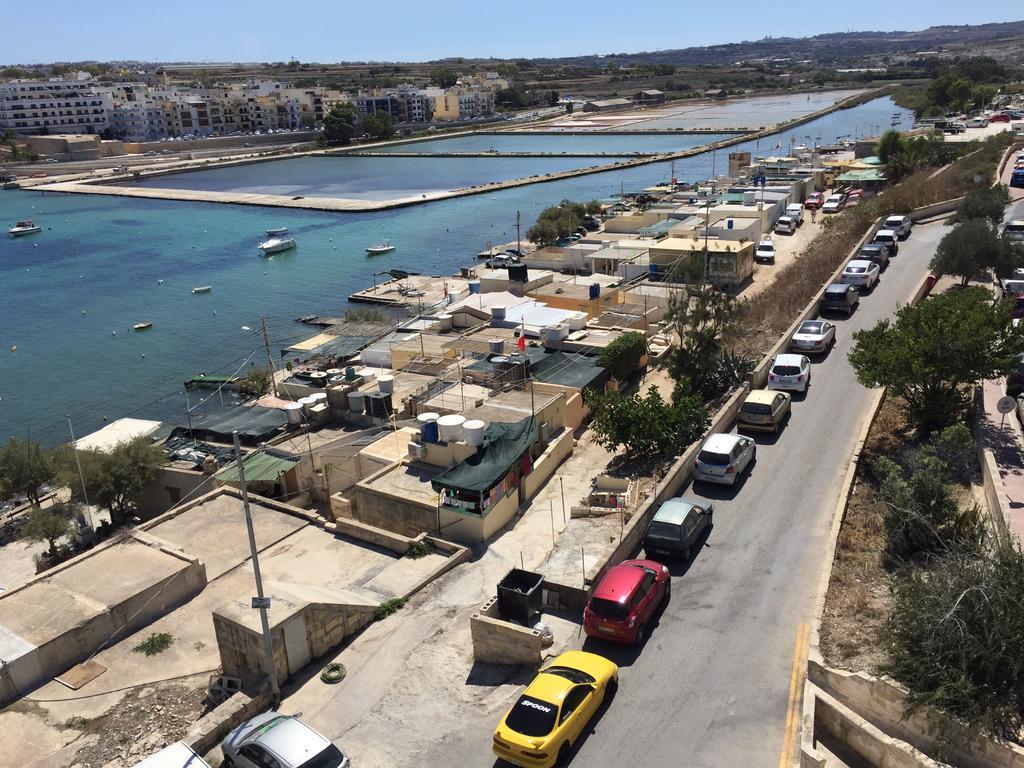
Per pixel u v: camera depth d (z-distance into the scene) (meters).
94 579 27.00
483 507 28.86
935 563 22.38
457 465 30.77
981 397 35.16
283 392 49.06
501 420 35.31
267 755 18.17
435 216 138.12
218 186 187.12
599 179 167.12
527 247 102.94
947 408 32.38
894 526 25.08
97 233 137.38
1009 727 17.30
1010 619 18.19
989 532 23.86
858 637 20.98
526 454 32.03
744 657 21.28
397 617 24.81
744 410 35.22
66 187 190.62
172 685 23.02
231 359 71.56
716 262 69.00
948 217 79.00
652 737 18.75
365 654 23.08
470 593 25.92
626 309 57.66
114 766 19.77
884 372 32.38
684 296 50.78
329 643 23.22
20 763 20.22
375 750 19.31
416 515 30.27
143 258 116.81
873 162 127.38
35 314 89.50
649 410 33.56
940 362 31.61
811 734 18.14
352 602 24.12
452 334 55.12
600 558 24.92
